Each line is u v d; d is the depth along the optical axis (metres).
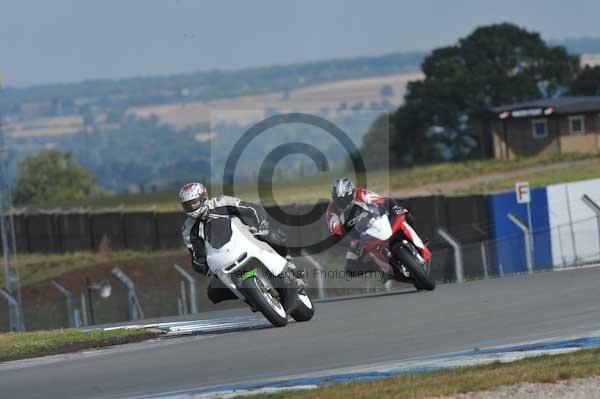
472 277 106.56
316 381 34.06
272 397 31.31
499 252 111.31
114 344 49.19
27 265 188.88
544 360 33.78
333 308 57.53
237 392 33.19
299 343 43.28
